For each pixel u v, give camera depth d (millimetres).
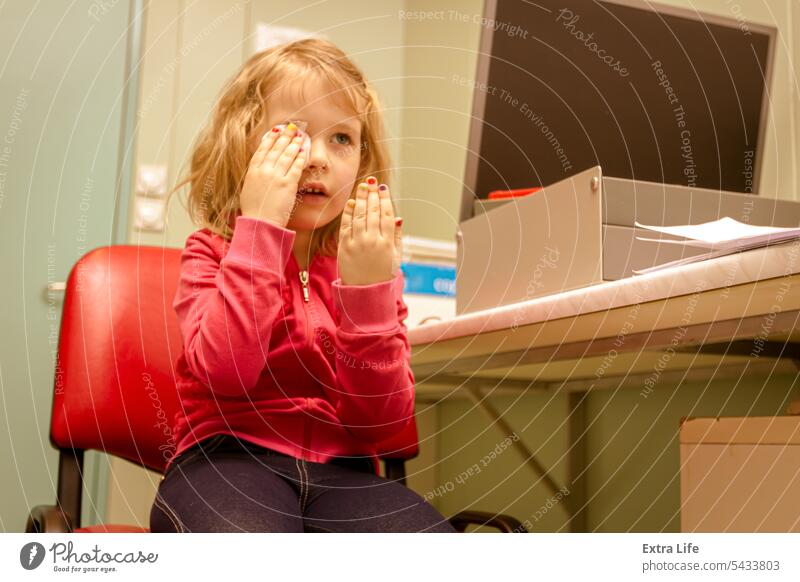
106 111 1502
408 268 1430
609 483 1300
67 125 1472
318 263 839
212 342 672
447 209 1788
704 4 1476
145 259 926
